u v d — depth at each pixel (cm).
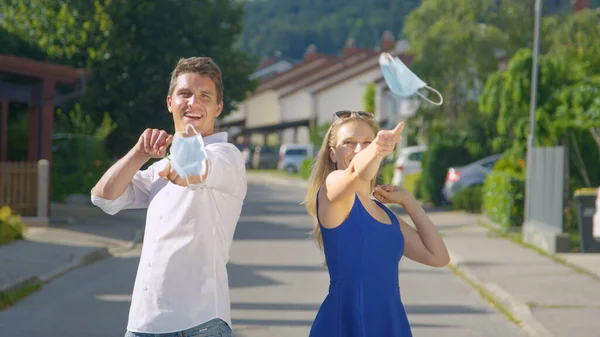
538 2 1786
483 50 3428
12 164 1875
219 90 414
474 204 2548
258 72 10519
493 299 1116
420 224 453
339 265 420
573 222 1814
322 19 17400
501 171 2239
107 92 2786
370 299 418
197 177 370
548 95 2094
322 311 426
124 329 903
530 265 1391
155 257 396
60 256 1449
